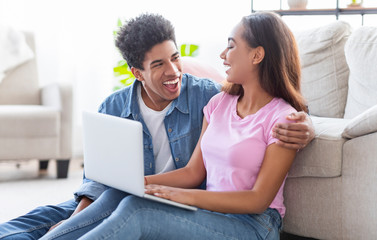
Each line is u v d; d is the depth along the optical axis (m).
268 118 1.69
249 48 1.71
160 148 1.95
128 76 4.27
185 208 1.56
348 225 1.91
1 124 3.42
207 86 1.99
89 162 1.72
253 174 1.68
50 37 4.32
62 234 1.59
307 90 2.86
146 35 1.82
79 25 4.34
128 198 1.52
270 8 4.23
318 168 1.93
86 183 1.88
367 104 2.55
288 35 1.73
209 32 4.39
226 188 1.71
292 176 2.00
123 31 1.88
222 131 1.76
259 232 1.63
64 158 3.59
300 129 1.61
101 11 4.34
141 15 1.90
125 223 1.46
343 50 2.79
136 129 1.48
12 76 3.93
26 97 3.94
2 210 2.88
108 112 2.00
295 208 2.02
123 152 1.54
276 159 1.63
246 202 1.58
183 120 1.94
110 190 1.72
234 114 1.78
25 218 1.80
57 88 3.61
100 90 4.42
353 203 1.90
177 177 1.82
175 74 1.85
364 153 1.86
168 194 1.57
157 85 1.85
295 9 3.92
